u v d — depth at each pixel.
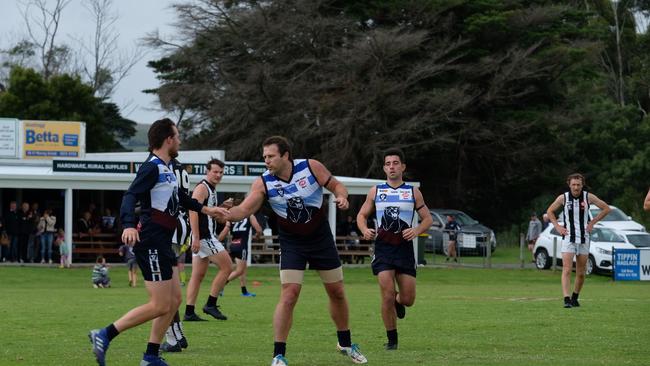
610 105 141.00
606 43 162.75
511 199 135.50
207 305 31.62
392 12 120.62
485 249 87.62
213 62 126.06
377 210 24.09
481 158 129.50
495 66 118.50
